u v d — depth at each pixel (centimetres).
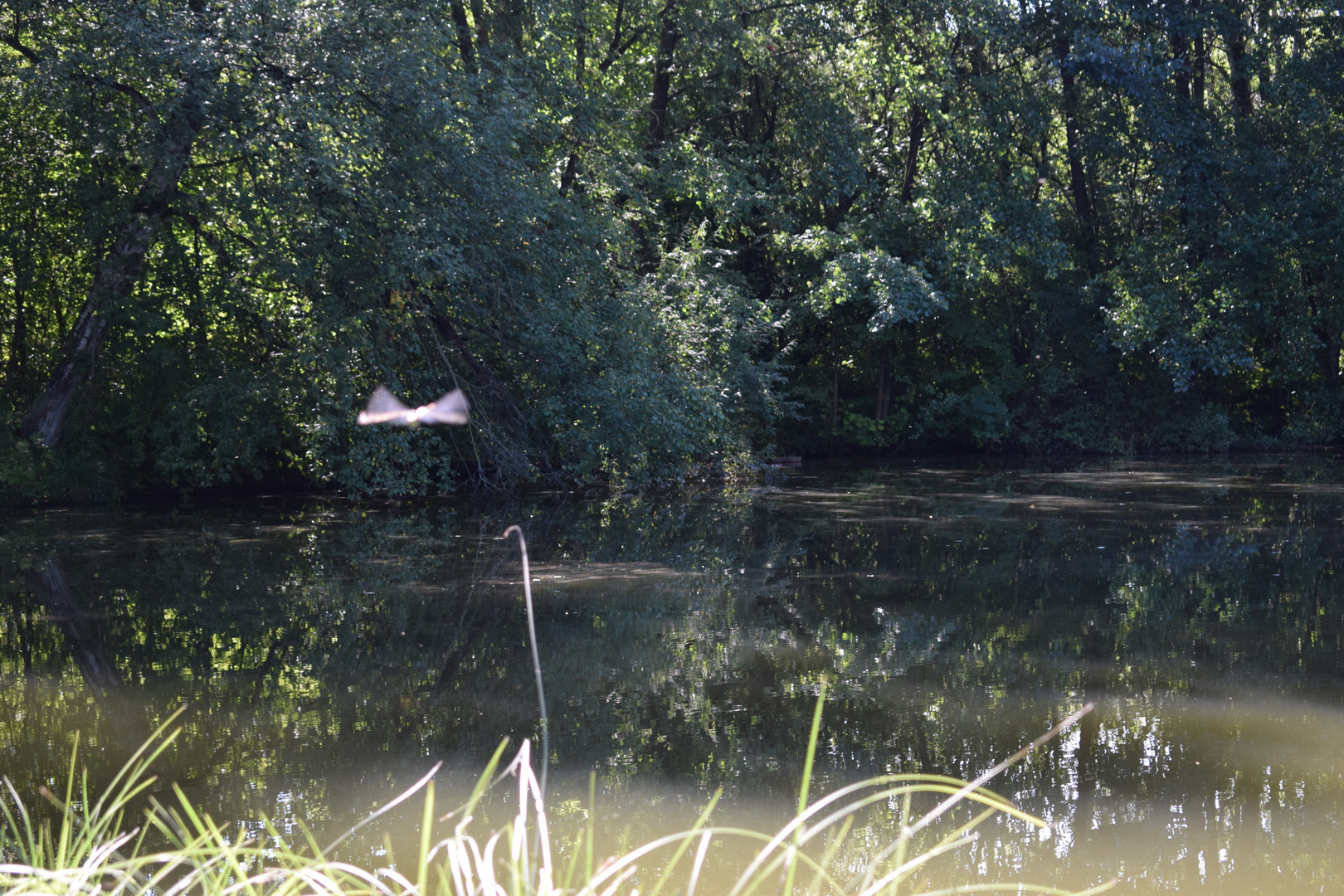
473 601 862
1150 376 2617
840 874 382
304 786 464
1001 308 2688
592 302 1680
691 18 2097
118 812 435
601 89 2034
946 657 679
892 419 2650
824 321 2598
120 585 929
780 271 2586
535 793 251
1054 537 1199
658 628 765
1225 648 693
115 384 1653
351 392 1490
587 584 937
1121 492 1683
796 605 846
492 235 1510
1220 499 1574
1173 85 2475
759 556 1088
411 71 1375
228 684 624
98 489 1580
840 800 452
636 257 2158
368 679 635
